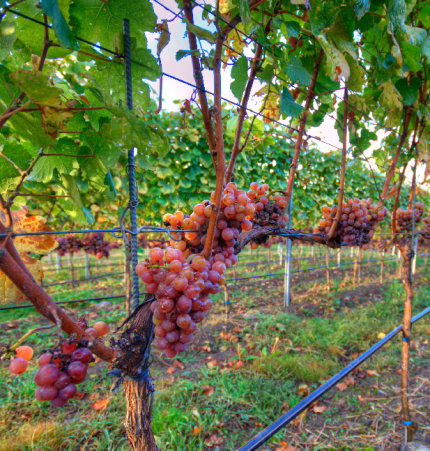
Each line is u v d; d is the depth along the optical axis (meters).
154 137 1.21
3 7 0.73
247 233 1.70
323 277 10.29
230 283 9.12
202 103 1.02
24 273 0.81
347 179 9.49
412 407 3.35
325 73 1.92
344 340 5.05
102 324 0.97
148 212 6.59
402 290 8.21
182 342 1.00
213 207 1.05
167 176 5.87
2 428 2.96
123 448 2.73
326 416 3.30
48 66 1.30
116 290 8.45
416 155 2.48
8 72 0.82
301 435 3.03
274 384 3.77
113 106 0.86
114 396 3.45
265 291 8.40
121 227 1.02
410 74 2.03
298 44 1.79
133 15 0.99
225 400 3.44
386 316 6.29
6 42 0.75
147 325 1.05
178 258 0.98
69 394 0.81
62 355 0.83
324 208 2.23
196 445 2.87
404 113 2.32
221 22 1.40
